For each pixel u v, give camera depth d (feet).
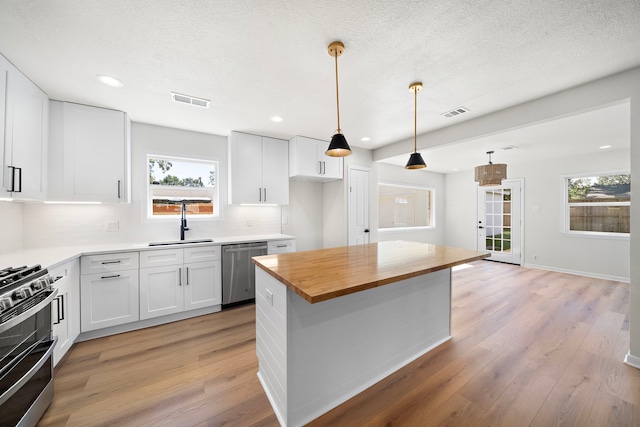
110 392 5.47
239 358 6.77
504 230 19.03
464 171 21.50
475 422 4.77
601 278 14.78
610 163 14.42
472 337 7.93
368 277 4.53
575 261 15.71
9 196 5.93
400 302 6.43
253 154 11.53
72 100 7.85
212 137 11.32
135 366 6.39
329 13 4.58
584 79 6.84
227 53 5.71
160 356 6.84
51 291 4.95
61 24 4.75
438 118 9.66
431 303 7.25
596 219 15.43
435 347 7.33
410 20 4.76
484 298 11.39
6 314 3.81
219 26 4.87
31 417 4.44
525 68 6.33
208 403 5.21
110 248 8.07
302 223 14.23
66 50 5.52
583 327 8.57
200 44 5.39
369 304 5.80
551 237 16.66
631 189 6.31
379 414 5.00
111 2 4.27
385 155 13.82
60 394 5.38
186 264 9.11
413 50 5.65
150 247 8.44
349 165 13.67
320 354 5.03
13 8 4.33
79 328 7.37
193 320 9.09
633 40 5.26
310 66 6.23
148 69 6.29
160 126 10.25
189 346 7.34
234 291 10.08
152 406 5.10
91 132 8.23
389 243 8.94
